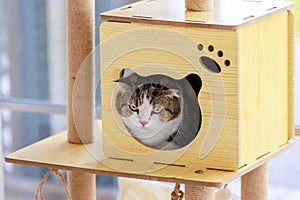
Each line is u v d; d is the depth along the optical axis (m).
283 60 1.64
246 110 1.51
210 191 1.56
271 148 1.63
